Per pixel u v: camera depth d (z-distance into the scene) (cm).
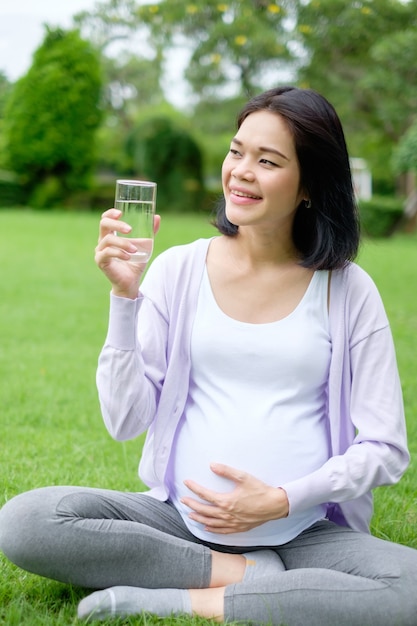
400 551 251
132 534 251
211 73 2694
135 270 255
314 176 264
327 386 273
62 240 1653
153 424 279
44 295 1033
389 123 2495
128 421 266
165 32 2541
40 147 2677
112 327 258
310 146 259
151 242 252
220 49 2489
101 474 405
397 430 268
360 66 2416
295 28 2288
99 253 250
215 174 3769
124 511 266
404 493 393
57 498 252
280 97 260
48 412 525
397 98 2264
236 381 268
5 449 442
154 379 275
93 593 249
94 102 2730
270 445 263
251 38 2356
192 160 2870
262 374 266
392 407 269
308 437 267
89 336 798
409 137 1625
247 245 276
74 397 567
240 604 244
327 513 286
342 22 2173
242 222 264
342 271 276
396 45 2044
